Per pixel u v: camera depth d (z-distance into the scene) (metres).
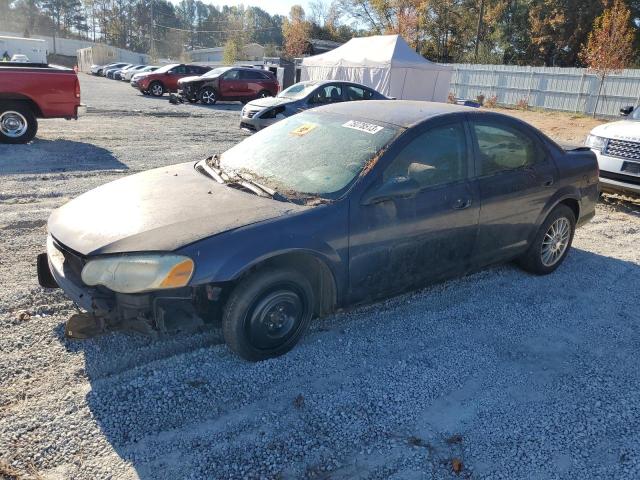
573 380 3.41
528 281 4.93
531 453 2.74
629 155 7.35
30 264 4.55
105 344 3.44
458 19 48.06
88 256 2.97
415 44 48.16
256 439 2.73
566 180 4.88
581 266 5.41
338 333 3.80
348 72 24.11
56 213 3.60
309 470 2.55
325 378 3.27
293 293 3.33
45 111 10.02
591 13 38.53
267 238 3.09
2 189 6.89
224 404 2.98
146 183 3.80
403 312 4.18
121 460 2.53
